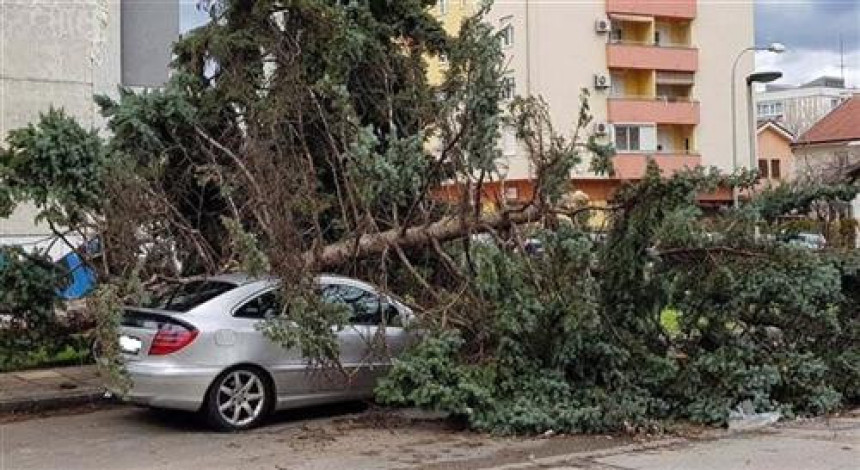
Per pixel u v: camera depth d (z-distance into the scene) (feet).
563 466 25.76
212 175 36.68
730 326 33.30
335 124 37.37
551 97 151.43
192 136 40.40
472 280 32.89
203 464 26.53
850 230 38.06
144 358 30.19
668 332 33.91
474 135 33.06
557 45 152.46
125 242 35.53
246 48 41.27
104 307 30.07
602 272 32.12
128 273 35.47
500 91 33.35
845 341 35.09
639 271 31.91
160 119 39.42
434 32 44.88
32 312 37.81
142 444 29.30
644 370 32.27
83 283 42.29
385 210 36.94
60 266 38.24
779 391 33.30
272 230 31.63
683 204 31.24
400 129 42.37
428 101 39.29
